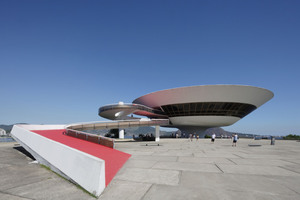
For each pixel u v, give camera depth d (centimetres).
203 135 4981
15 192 432
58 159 623
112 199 380
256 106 4225
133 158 902
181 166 699
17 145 1859
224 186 452
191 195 392
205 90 3697
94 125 2517
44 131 1998
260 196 384
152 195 396
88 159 455
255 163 763
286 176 547
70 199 386
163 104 4212
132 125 2633
